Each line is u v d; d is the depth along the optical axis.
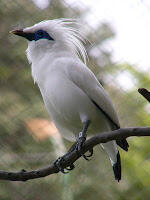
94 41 12.36
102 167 12.52
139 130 7.68
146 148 12.07
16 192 12.53
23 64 13.49
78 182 12.23
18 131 12.80
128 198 12.03
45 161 12.48
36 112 12.98
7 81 13.31
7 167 12.48
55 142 12.53
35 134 12.55
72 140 10.38
